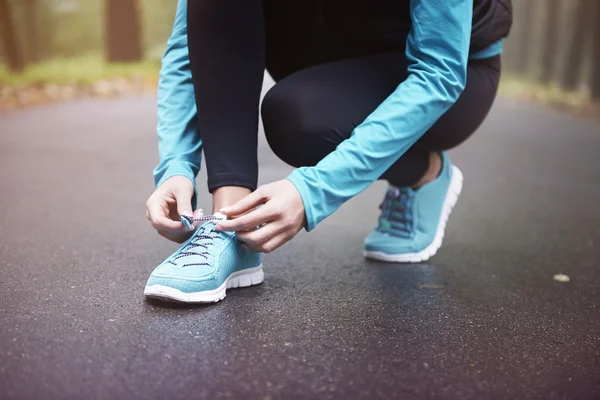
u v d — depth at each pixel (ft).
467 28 4.29
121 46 35.70
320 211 4.17
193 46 4.57
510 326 4.37
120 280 4.97
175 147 4.75
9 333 3.85
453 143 5.32
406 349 3.88
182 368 3.46
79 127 15.65
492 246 6.77
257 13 4.60
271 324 4.16
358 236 6.93
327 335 4.02
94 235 6.46
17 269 5.20
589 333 4.30
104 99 22.61
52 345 3.70
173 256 4.46
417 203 5.81
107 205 7.97
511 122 22.22
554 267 6.01
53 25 52.60
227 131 4.51
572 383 3.52
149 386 3.26
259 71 4.64
